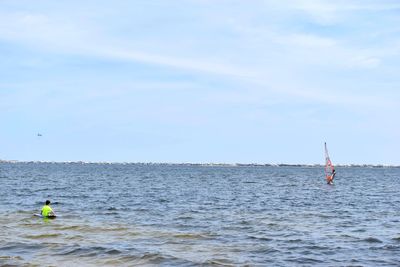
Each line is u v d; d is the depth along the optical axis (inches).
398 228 1218.6
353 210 1692.9
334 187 3484.3
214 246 944.3
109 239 1010.7
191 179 4837.6
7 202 1854.1
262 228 1194.6
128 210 1615.4
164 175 6112.2
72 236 1043.3
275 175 6786.4
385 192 2869.1
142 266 773.9
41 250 888.9
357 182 4530.0
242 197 2321.6
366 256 867.4
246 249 917.8
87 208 1664.6
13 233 1071.6
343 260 832.9
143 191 2736.2
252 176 6136.8
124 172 7337.6
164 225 1236.5
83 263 791.7
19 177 4446.4
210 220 1349.7
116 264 786.8
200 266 772.6
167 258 821.9
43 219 1321.4
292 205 1886.1
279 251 902.4
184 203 1932.8
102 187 3097.9
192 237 1048.2
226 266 772.6
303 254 879.1
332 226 1245.1
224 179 4948.3
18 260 805.2
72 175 5438.0
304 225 1259.2
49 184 3336.6
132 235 1068.5
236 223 1286.9
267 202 2026.3
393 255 876.0
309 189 3159.5
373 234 1111.6
